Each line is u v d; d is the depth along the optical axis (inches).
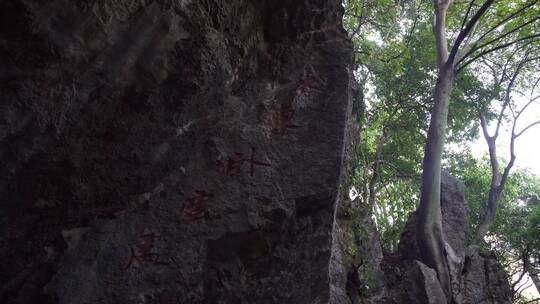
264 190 163.0
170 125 146.2
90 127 133.4
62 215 138.0
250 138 162.7
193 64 142.2
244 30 157.9
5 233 131.6
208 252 157.8
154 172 148.3
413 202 621.0
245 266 164.7
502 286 463.8
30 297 139.5
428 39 557.3
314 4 173.0
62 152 130.1
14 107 117.4
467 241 522.0
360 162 439.2
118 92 134.3
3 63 114.0
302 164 168.4
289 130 168.9
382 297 336.8
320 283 178.7
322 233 176.2
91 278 141.9
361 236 335.6
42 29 114.1
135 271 147.3
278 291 169.9
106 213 145.5
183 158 152.7
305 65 174.6
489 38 581.9
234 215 159.6
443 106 454.3
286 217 165.3
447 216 479.2
